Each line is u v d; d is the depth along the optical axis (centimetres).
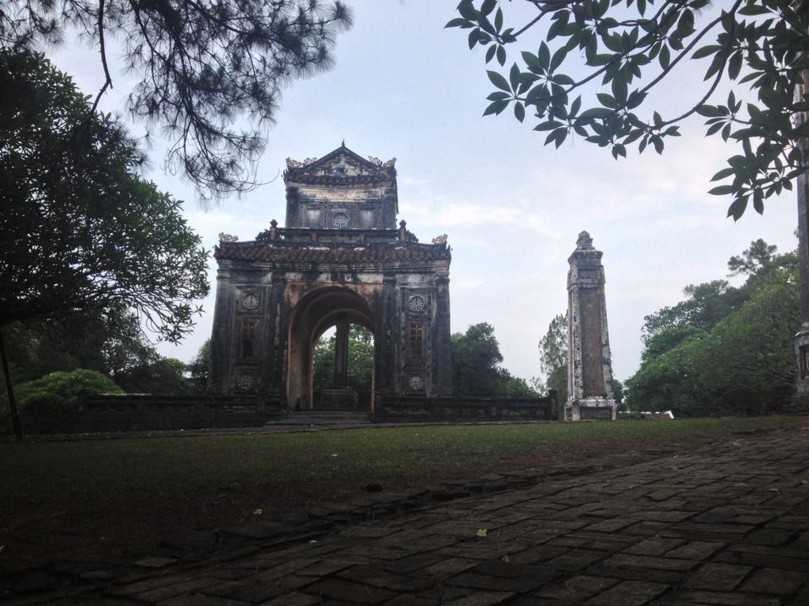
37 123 1248
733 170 468
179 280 1805
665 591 291
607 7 446
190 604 302
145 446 1280
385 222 3806
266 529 454
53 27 793
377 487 631
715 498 532
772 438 1133
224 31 793
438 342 3172
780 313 3080
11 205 1281
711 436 1249
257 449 1126
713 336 3472
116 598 318
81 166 991
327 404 3803
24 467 893
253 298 3231
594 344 3127
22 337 2398
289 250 3300
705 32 424
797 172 461
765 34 430
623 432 1400
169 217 1764
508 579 321
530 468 791
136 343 3512
